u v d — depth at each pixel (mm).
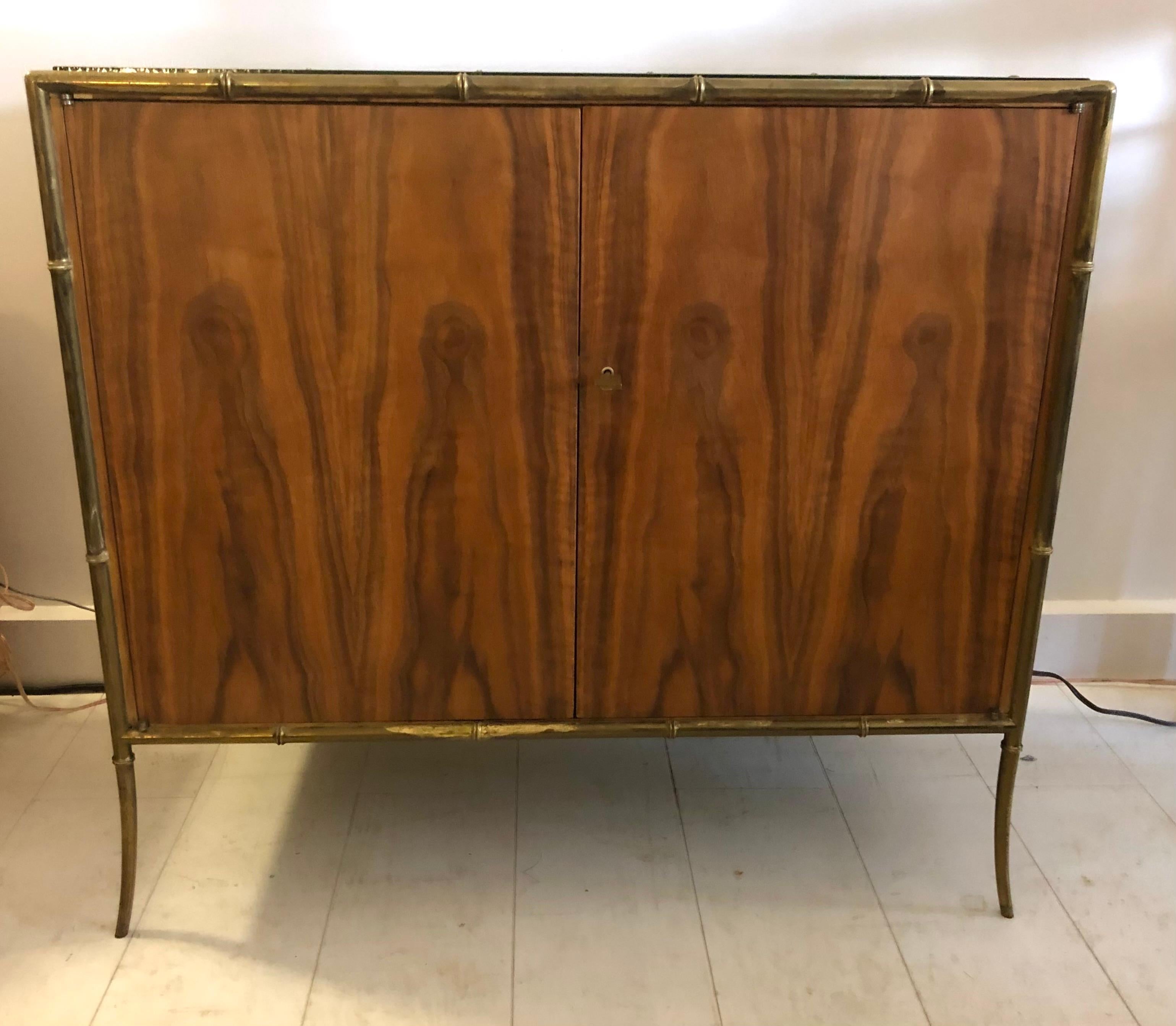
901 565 1196
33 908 1295
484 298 1071
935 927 1283
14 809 1474
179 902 1308
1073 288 1082
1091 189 1050
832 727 1256
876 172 1047
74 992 1174
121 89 985
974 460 1154
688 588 1196
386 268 1057
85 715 1693
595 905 1315
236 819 1463
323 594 1178
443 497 1144
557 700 1242
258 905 1307
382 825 1460
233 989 1181
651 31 1444
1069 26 1460
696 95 1009
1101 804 1513
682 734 1251
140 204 1026
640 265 1068
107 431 1101
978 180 1053
